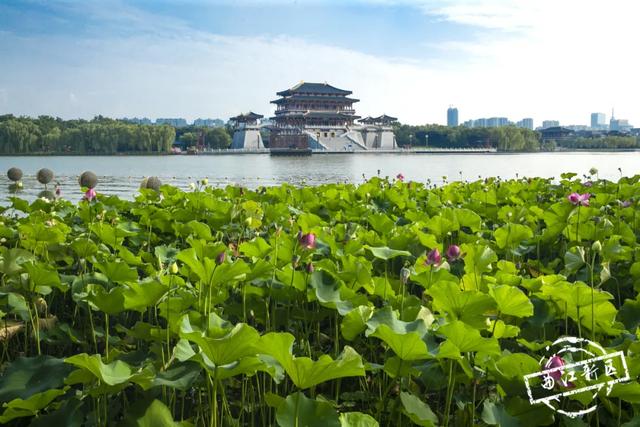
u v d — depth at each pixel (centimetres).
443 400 407
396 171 5191
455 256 411
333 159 10819
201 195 816
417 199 1044
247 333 255
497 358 323
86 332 471
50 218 664
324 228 605
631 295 541
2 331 478
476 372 326
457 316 349
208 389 330
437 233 619
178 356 280
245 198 943
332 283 413
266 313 436
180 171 5147
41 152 13900
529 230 577
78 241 507
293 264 409
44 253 541
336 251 509
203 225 587
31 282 430
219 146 18062
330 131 16162
